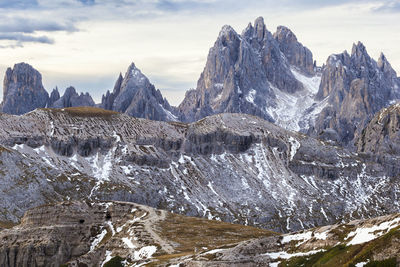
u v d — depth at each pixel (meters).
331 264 191.50
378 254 182.88
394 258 178.25
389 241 184.12
